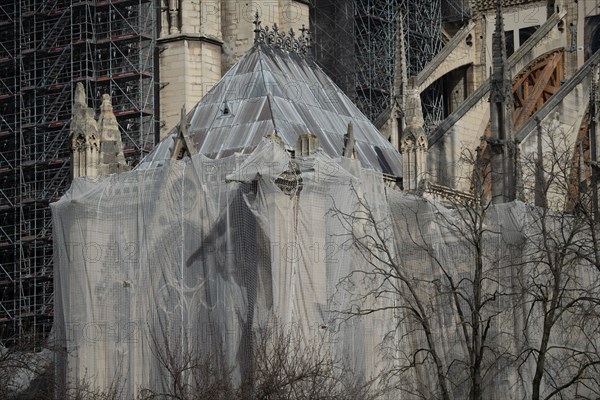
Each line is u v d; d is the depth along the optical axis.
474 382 158.62
